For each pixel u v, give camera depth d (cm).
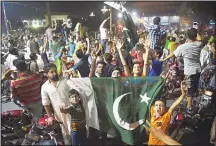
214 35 1042
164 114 385
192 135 478
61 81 429
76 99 394
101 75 522
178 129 476
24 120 510
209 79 657
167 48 761
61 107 398
